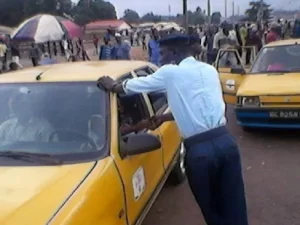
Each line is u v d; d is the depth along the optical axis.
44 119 3.52
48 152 3.24
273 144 7.20
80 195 2.68
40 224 2.38
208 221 3.40
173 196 5.21
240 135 7.87
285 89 6.99
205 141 3.18
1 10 71.06
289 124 7.07
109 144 3.25
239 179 3.29
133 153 3.29
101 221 2.74
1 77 4.09
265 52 8.57
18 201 2.58
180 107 3.21
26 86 3.80
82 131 3.39
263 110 7.10
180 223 4.53
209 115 3.19
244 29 18.64
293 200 4.99
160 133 4.41
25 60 25.42
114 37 14.91
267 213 4.69
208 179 3.23
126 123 3.77
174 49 3.40
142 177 3.63
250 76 8.05
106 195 2.88
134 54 26.20
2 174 2.95
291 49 8.36
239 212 3.33
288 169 5.98
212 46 17.72
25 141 3.39
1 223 2.37
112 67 4.31
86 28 51.69
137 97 4.20
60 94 3.67
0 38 19.00
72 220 2.49
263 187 5.40
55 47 21.62
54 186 2.75
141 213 3.55
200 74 3.23
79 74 3.92
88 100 3.58
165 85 3.24
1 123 3.57
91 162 3.10
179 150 5.31
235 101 8.01
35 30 17.22
